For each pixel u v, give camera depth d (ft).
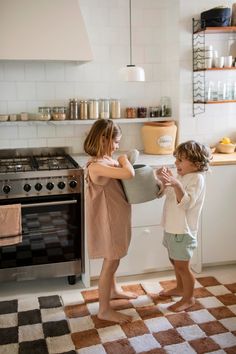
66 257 10.43
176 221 8.91
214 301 9.47
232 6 11.79
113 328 8.48
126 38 12.29
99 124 8.43
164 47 12.59
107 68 12.30
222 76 12.30
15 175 9.65
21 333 8.34
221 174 10.85
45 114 11.56
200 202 9.01
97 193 8.47
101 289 8.75
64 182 10.00
